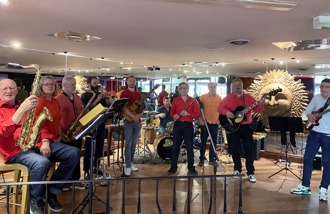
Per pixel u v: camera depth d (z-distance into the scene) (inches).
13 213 111.6
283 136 192.1
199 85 393.7
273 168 203.8
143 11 106.8
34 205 99.4
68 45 186.7
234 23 122.0
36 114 108.1
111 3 97.8
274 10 101.7
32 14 113.3
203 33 142.8
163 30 137.7
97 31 142.9
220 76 387.2
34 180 97.8
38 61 272.7
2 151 98.7
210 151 211.8
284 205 132.0
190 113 179.2
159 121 246.4
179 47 184.9
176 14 110.0
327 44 166.9
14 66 286.0
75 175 143.0
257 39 155.3
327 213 123.8
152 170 191.8
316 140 142.7
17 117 91.4
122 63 283.6
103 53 220.2
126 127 169.9
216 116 204.1
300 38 152.0
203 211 122.3
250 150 168.7
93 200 131.3
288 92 236.1
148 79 376.5
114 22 124.2
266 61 254.2
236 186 158.4
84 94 161.8
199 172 189.0
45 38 163.6
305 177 147.6
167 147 214.5
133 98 172.1
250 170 169.2
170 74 375.6
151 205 127.6
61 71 344.8
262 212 123.5
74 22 125.4
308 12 104.1
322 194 138.8
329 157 138.6
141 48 192.2
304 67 289.3
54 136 117.4
